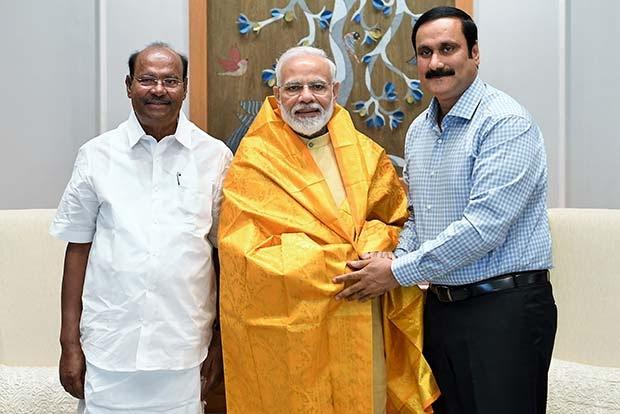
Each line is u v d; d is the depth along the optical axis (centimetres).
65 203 218
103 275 211
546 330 206
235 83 309
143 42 309
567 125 315
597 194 315
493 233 198
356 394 213
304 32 309
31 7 314
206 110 308
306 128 223
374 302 223
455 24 209
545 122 315
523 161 201
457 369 212
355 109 311
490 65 313
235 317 214
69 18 313
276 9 308
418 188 221
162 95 212
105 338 210
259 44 309
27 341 286
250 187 221
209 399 292
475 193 202
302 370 208
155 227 212
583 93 314
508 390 202
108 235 213
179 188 218
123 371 209
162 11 308
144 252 210
